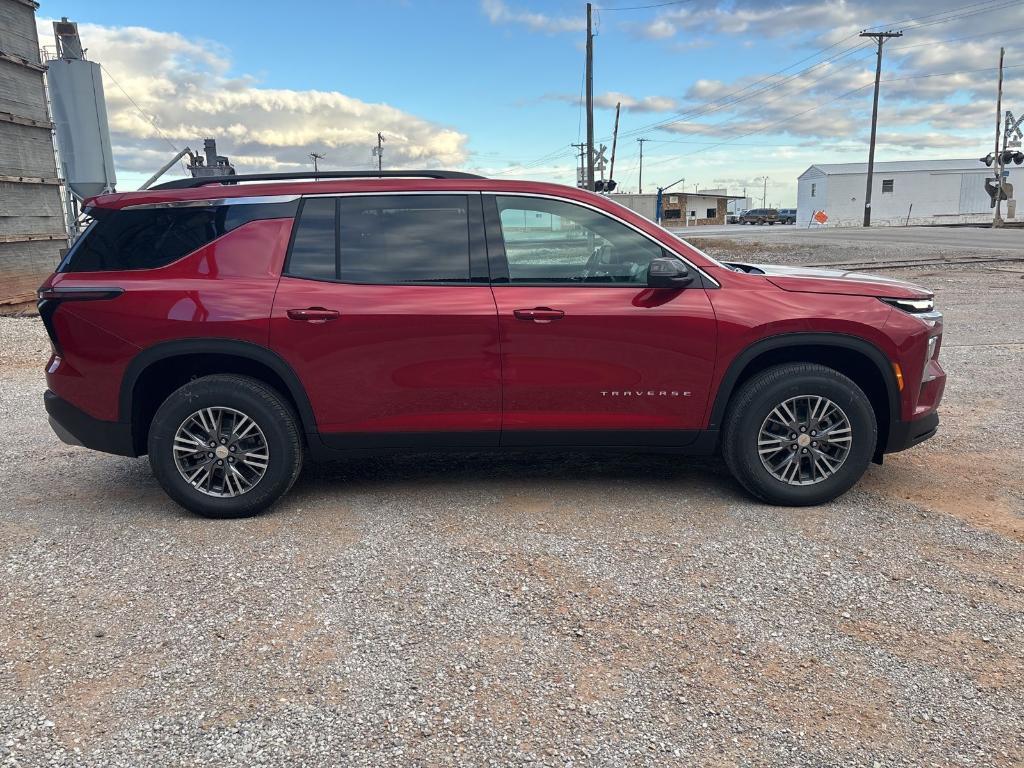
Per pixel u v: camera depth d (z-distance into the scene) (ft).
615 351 13.43
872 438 13.82
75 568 11.87
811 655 9.41
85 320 13.32
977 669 9.12
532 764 7.62
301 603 10.73
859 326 13.42
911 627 10.02
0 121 38.75
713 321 13.42
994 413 20.66
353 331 13.25
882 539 12.67
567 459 17.21
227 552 12.41
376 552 12.34
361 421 13.61
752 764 7.61
